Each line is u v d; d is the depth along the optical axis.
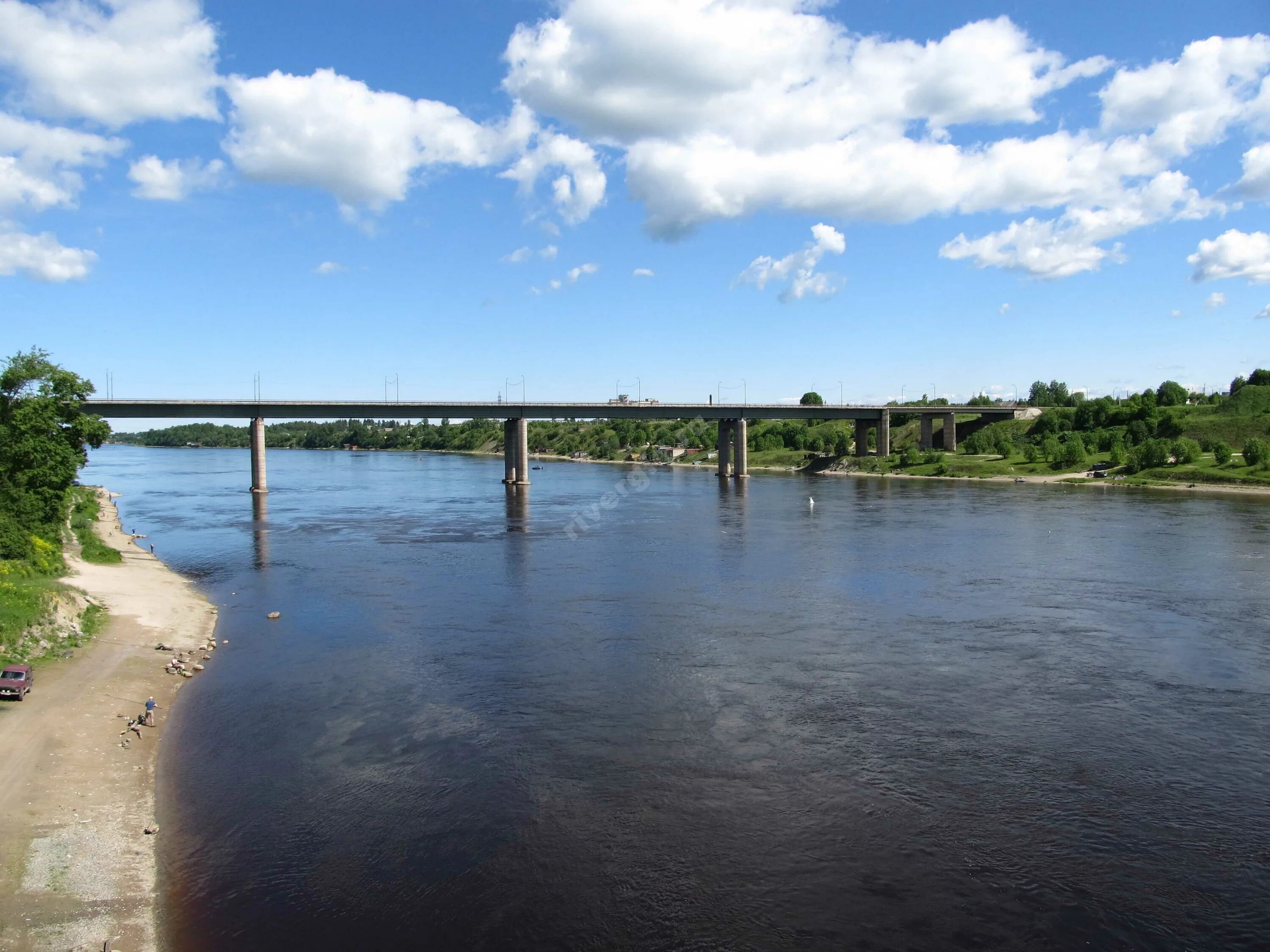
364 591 67.00
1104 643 50.66
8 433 69.50
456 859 27.02
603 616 58.22
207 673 45.22
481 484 184.62
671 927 23.81
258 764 33.69
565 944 23.00
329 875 25.97
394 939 23.00
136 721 37.31
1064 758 34.41
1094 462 175.88
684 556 84.00
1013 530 100.44
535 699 41.31
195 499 148.62
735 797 31.20
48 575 60.53
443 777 32.66
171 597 63.16
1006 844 28.12
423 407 165.25
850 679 44.28
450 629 54.66
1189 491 143.38
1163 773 33.06
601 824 29.28
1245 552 81.81
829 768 33.59
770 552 85.75
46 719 36.56
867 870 26.62
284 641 51.69
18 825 27.72
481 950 22.67
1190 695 41.53
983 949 22.95
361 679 44.38
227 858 26.72
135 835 27.83
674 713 39.38
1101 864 26.97
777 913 24.47
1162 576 70.62
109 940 22.36
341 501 142.88
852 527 105.44
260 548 89.62
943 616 57.88
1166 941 23.38
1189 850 27.69
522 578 72.19
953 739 36.28
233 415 154.62
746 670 45.88
